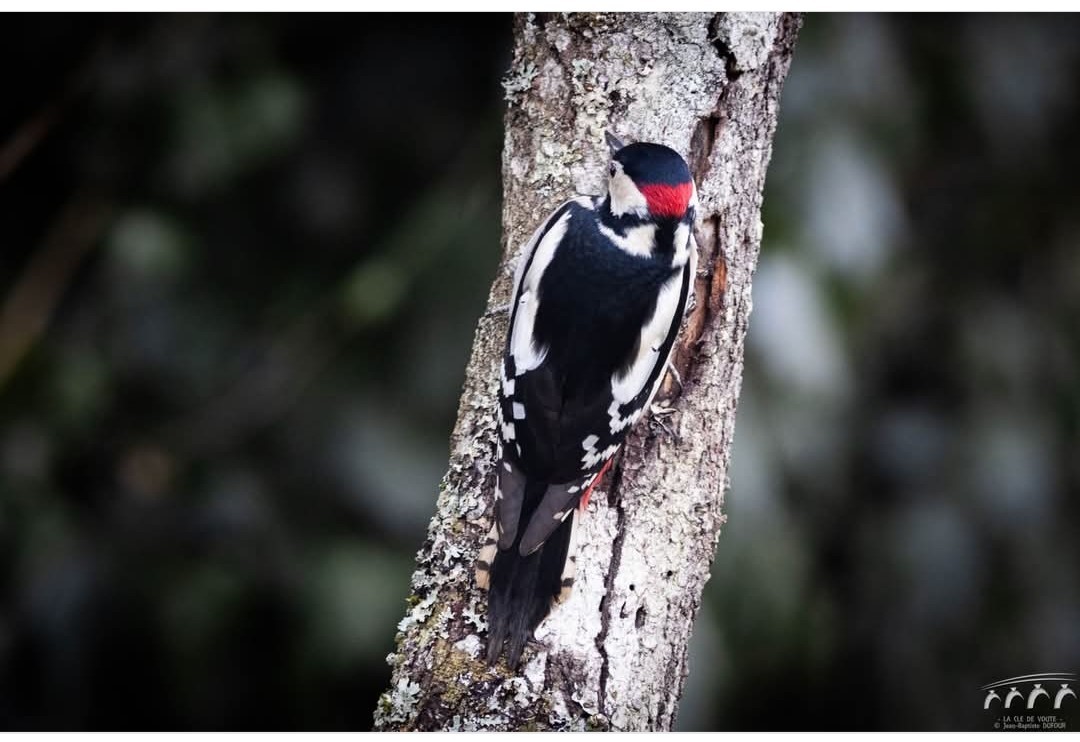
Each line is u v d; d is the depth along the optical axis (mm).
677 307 6098
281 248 10750
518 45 6617
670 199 6117
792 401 9078
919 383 11148
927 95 10609
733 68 6352
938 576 10617
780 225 9164
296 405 10383
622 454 6070
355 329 10070
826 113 9414
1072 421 11055
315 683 10047
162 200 10453
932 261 11352
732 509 8992
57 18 10211
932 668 10703
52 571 10062
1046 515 10719
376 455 10109
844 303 9289
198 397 10445
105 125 10273
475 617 5773
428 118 10781
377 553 10125
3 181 10500
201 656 10000
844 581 10805
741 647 9203
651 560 5977
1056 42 10836
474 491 6090
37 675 10117
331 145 10742
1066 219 11469
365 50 10750
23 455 10133
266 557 10125
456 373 10102
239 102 10078
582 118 6465
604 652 5777
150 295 10469
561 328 6039
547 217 6484
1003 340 11078
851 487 10844
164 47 10133
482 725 5590
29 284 10352
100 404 10289
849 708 10734
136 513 10242
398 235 10188
